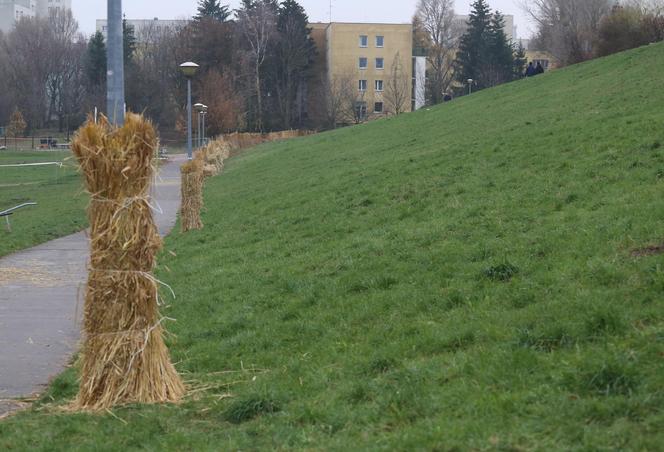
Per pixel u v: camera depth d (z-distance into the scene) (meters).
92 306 7.44
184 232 20.52
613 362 6.11
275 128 90.50
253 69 90.88
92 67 94.50
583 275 8.62
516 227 11.55
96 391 7.49
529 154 16.83
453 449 5.50
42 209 32.25
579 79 33.25
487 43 92.06
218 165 43.03
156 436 6.65
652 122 16.27
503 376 6.54
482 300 8.81
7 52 97.50
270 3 98.56
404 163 21.00
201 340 9.90
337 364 7.94
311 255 13.19
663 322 6.95
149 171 7.44
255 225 18.23
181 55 89.50
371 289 10.30
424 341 7.89
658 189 11.48
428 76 97.25
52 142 84.06
